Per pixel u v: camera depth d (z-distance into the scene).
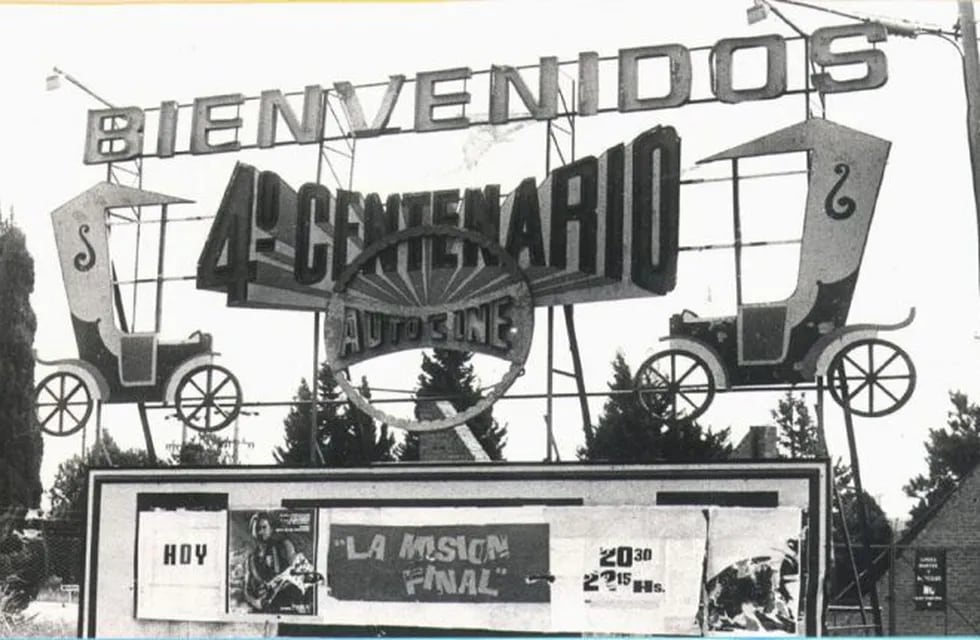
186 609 16.52
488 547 15.45
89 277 18.58
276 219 17.55
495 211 16.42
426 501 15.76
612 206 15.99
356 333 16.66
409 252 16.59
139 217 18.88
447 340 16.27
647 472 14.94
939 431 24.53
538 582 15.18
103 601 16.84
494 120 17.12
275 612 16.12
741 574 14.45
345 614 15.88
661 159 15.84
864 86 15.56
